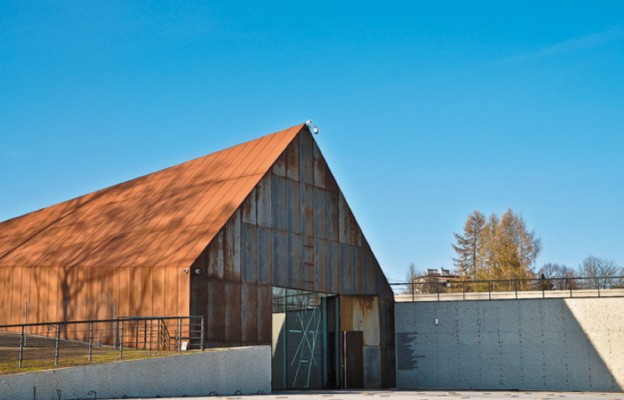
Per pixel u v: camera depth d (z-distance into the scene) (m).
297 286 37.00
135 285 32.53
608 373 40.75
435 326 43.75
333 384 38.75
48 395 20.94
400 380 43.78
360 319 40.56
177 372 24.86
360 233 41.59
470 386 42.81
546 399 24.67
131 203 40.78
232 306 32.97
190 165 41.81
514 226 84.12
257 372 27.97
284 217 36.78
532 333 42.25
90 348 24.55
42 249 39.47
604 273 98.56
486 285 72.94
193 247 32.34
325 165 39.97
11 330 37.03
